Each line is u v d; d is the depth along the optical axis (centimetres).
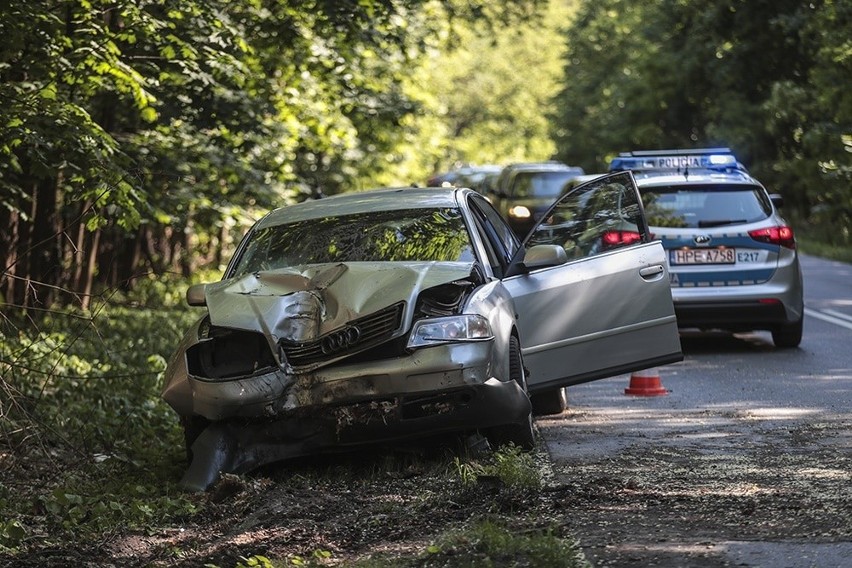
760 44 6462
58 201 2669
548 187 4825
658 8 7494
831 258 4472
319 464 1245
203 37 2241
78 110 1673
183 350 1214
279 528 980
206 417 1181
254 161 3212
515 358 1253
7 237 2492
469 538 875
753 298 1991
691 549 843
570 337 1352
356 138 4000
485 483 1083
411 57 3497
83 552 952
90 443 1443
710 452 1239
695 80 7412
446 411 1162
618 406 1576
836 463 1150
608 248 1405
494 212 1534
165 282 3850
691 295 1998
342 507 1045
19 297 2581
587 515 961
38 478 1302
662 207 2034
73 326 2477
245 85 2722
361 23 2705
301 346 1168
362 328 1157
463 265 1245
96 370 1972
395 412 1155
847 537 853
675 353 1391
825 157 5266
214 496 1122
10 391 1341
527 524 932
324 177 4600
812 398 1564
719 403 1559
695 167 2353
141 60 2278
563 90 10981
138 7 1986
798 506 954
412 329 1160
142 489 1165
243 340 1187
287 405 1161
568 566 809
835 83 5019
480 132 13500
